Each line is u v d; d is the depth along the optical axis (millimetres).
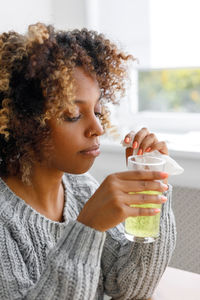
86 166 796
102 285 974
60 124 753
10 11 1606
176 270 1019
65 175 1015
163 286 940
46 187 849
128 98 2070
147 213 678
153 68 1878
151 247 906
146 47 1861
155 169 694
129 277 914
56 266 668
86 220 692
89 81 776
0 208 788
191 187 1486
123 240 996
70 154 778
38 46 738
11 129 788
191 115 1985
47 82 726
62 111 737
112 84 922
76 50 770
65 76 729
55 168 817
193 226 1480
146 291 920
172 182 1683
